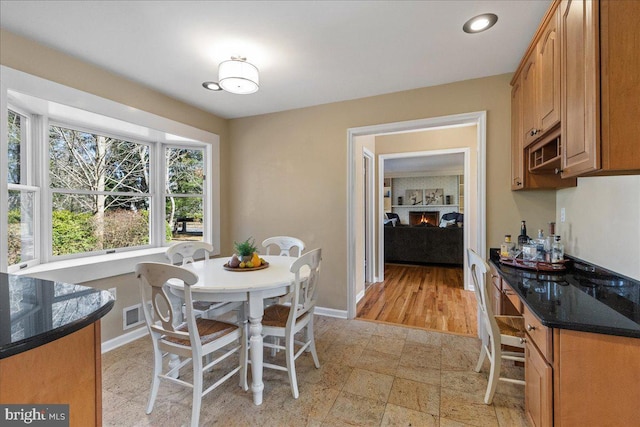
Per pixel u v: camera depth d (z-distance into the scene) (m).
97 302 1.03
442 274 5.43
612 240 1.67
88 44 2.04
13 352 0.73
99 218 2.80
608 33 1.14
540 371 1.29
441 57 2.26
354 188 3.23
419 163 7.44
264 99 3.10
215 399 1.84
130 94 2.60
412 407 1.76
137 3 1.63
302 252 2.87
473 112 2.63
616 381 1.11
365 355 2.38
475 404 1.78
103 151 2.84
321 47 2.10
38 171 2.35
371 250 4.76
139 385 1.98
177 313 2.01
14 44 1.89
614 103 1.14
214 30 1.89
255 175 3.63
